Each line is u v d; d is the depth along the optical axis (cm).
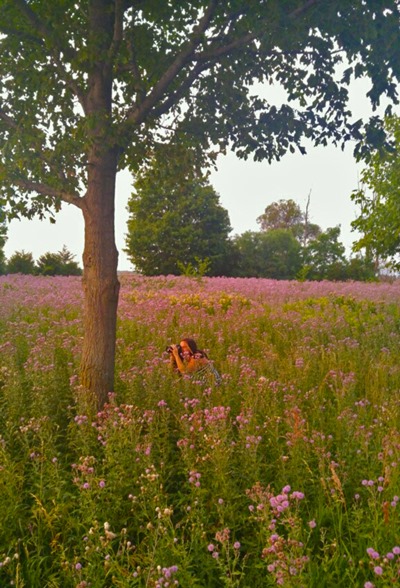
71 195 643
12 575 327
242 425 483
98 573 324
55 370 727
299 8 558
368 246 1541
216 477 411
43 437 488
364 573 314
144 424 570
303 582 290
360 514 356
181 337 1101
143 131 701
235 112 741
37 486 408
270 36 577
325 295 1942
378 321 1283
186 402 576
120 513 398
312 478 433
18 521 387
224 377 714
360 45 577
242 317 1334
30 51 659
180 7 649
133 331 1169
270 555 291
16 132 645
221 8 615
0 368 699
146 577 306
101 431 470
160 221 4881
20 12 587
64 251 3969
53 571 360
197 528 351
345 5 534
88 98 640
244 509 402
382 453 416
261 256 6519
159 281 2691
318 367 829
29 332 1132
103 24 625
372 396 665
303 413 573
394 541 326
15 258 3762
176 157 792
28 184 663
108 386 640
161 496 401
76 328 1206
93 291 636
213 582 343
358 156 696
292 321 1274
